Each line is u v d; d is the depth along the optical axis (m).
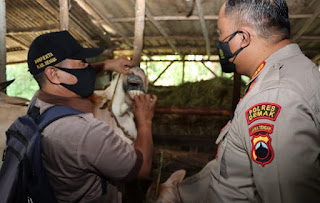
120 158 1.16
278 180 0.84
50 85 1.25
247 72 1.12
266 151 0.85
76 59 1.24
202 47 7.95
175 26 6.47
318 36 6.42
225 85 5.08
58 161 1.11
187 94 4.97
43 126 1.11
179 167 3.03
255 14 1.02
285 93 0.87
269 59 1.02
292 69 0.94
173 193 1.84
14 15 6.21
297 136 0.82
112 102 1.72
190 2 4.88
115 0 5.22
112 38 7.54
